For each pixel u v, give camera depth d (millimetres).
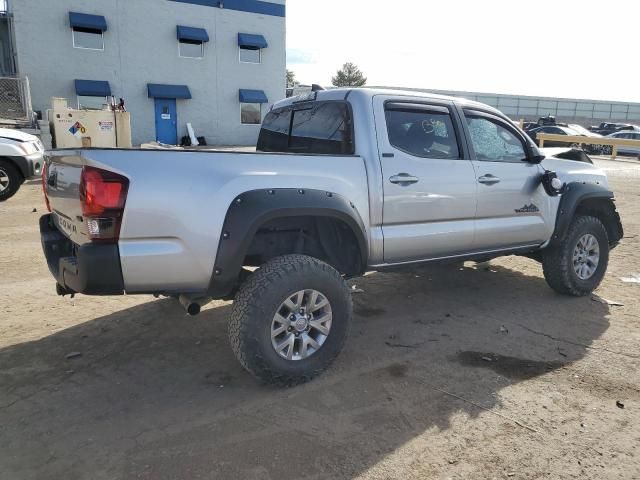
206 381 3559
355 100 3986
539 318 4762
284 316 3391
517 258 6953
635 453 2812
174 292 3211
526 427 3039
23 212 9008
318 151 4332
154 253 3039
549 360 3908
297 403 3281
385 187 3918
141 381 3545
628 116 57125
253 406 3242
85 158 2908
